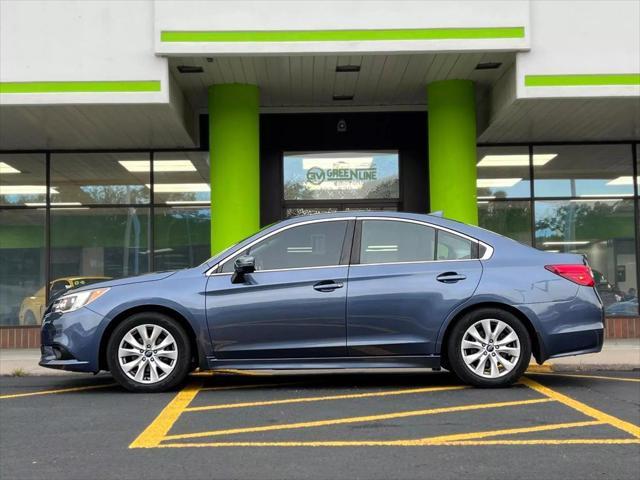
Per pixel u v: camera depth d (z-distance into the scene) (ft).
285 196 43.70
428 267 22.66
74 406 21.17
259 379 26.12
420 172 43.60
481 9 33.42
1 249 43.11
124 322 22.48
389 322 22.27
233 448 16.28
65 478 14.33
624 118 38.27
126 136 40.19
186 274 22.79
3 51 33.14
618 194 44.09
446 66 35.81
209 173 43.29
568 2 33.86
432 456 15.53
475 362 22.58
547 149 44.29
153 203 43.34
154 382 22.56
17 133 39.19
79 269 43.09
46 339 22.97
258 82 38.06
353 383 24.94
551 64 33.83
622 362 29.09
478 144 44.32
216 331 22.18
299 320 22.21
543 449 16.03
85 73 33.22
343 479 14.06
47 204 43.27
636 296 43.50
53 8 33.35
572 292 22.52
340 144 43.60
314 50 33.27
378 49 33.30
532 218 43.96
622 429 17.78
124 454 15.90
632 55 33.81
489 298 22.26
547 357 22.36
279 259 22.86
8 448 16.58
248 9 33.22
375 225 23.17
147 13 33.47
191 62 34.50
